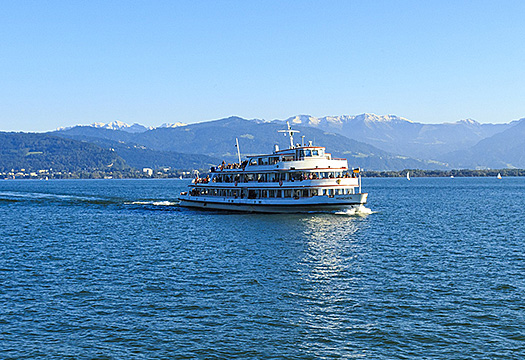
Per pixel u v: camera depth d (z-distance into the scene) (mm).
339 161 108312
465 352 36750
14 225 105688
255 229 92500
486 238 85500
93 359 36031
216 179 125438
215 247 75312
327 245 76750
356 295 49375
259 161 113938
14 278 56188
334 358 36062
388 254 69875
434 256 68500
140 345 38125
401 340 38750
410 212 136750
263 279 55500
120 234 90625
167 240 82688
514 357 35969
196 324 41969
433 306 45906
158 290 51219
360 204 107625
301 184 105938
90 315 43969
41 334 40031
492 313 43969
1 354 36656
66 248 75938
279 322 42375
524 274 57469
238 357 36312
